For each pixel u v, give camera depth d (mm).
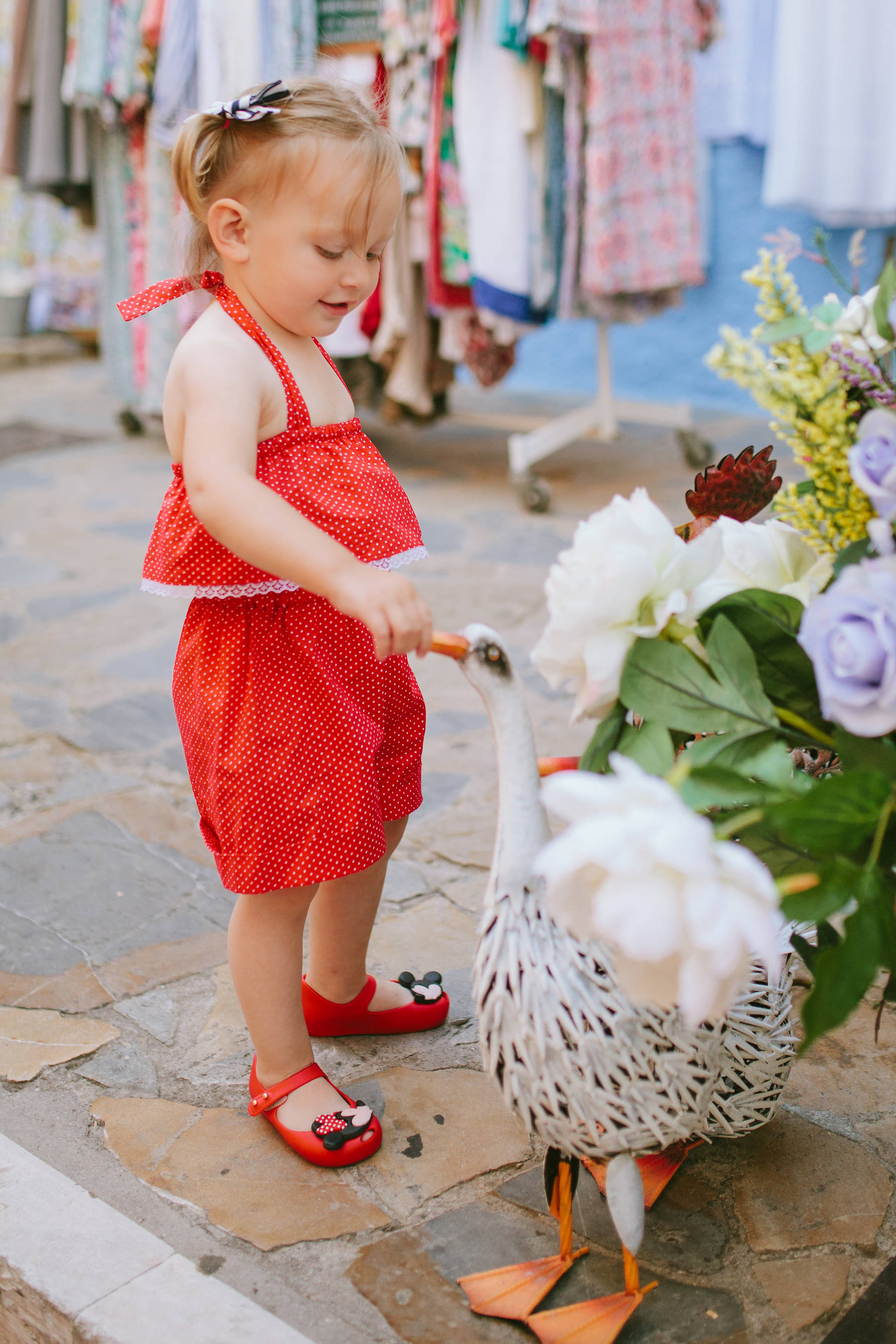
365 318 3572
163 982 1580
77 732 2297
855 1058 1402
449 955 1622
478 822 1960
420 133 3230
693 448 3838
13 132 4273
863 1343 1041
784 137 3619
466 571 3031
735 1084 1150
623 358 4930
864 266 4016
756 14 3979
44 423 4844
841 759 881
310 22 3332
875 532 788
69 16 3910
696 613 896
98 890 1787
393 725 1309
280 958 1261
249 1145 1298
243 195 1123
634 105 3197
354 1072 1408
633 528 872
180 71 3535
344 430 1217
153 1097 1373
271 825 1191
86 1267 1117
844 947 773
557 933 979
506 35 2900
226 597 1185
